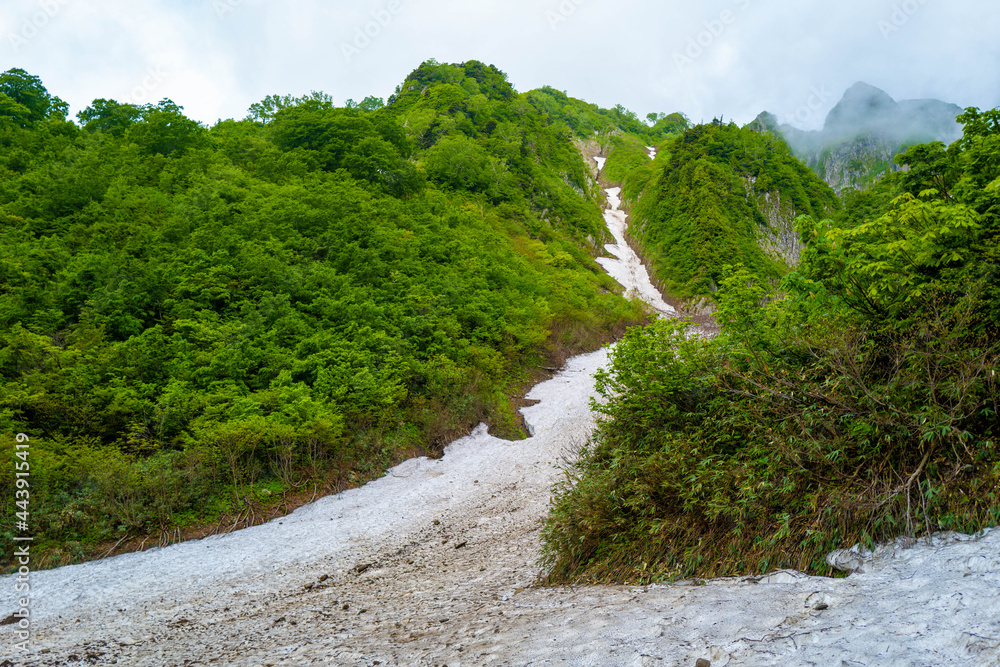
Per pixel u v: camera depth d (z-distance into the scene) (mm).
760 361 5867
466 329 22578
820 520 4465
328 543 10523
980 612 2799
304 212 24625
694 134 74938
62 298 16453
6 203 22062
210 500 11789
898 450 4543
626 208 78938
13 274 16953
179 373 14500
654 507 5691
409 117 70312
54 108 40281
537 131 79562
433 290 23625
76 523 10383
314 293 19703
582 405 19594
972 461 4082
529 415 19344
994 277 4832
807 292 6344
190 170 27750
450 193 49281
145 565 9680
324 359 16172
